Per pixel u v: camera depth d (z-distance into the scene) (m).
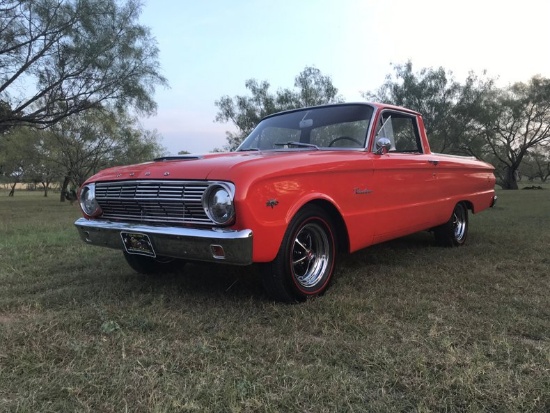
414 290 3.78
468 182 5.94
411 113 5.04
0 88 14.05
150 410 1.95
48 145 27.14
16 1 13.14
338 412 1.95
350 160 3.73
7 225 10.18
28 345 2.63
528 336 2.81
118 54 14.95
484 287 3.87
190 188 3.01
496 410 1.95
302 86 26.34
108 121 24.05
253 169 2.94
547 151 48.44
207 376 2.24
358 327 2.89
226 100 26.38
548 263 4.88
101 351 2.54
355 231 3.81
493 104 32.06
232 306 3.32
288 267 3.21
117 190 3.48
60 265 4.96
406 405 1.99
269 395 2.06
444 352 2.52
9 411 1.95
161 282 4.04
